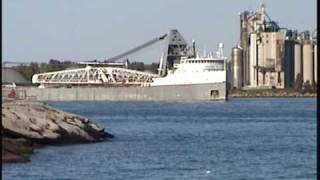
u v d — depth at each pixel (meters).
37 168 106.12
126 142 168.25
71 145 145.88
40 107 160.38
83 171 107.19
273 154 141.25
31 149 126.62
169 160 126.75
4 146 113.88
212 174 107.81
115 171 109.12
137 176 104.50
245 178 103.56
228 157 134.38
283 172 110.38
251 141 180.25
